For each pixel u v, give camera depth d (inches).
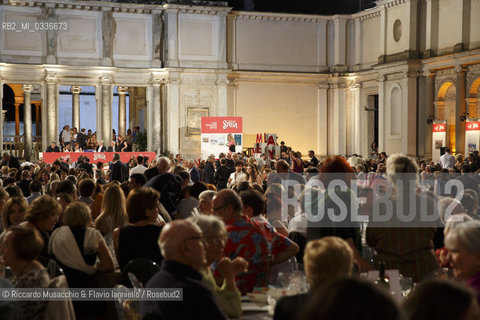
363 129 1475.1
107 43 1359.5
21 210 316.2
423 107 1293.1
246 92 1481.3
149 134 1406.3
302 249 297.1
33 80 1310.3
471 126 1116.5
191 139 1408.7
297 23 1507.1
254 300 221.5
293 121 1514.5
